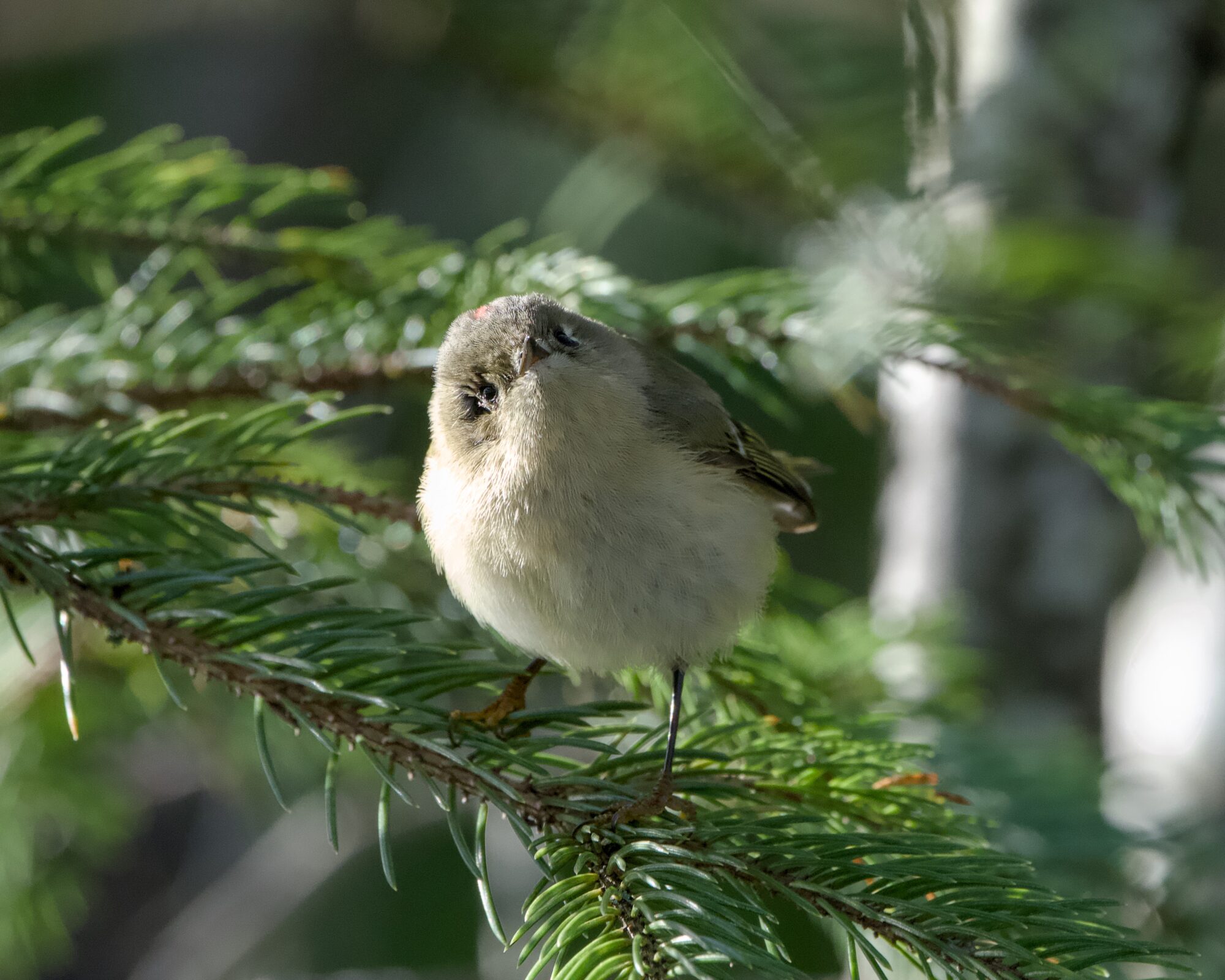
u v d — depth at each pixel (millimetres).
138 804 3242
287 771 3205
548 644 3102
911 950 3051
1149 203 3201
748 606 3104
